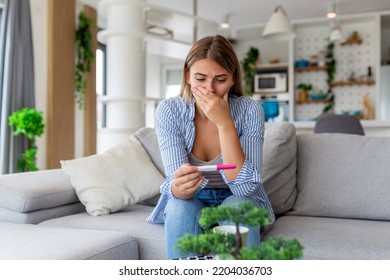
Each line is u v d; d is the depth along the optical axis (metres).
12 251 1.17
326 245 1.31
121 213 1.80
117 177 1.87
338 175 1.77
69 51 4.70
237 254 0.65
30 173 1.99
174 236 1.24
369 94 6.49
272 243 0.63
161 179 1.99
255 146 1.40
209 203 1.48
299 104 6.88
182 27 5.59
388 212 1.65
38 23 4.38
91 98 5.25
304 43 6.78
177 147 1.42
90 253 1.23
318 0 5.95
